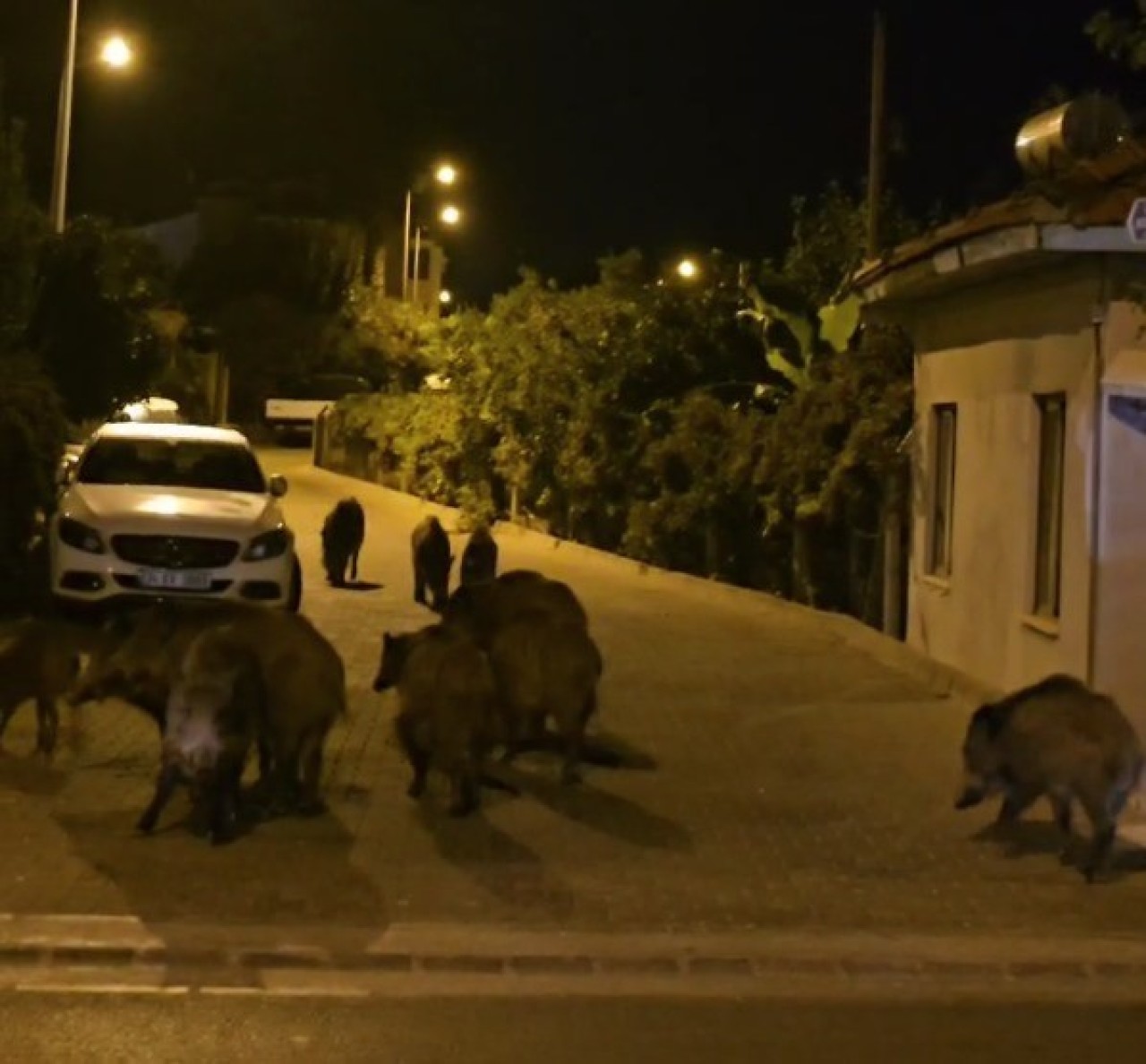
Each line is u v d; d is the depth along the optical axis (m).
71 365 23.02
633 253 29.34
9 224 20.42
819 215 25.23
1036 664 13.41
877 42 22.14
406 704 10.43
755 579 22.25
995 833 10.20
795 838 10.06
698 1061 6.93
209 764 9.55
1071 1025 7.43
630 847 9.78
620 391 26.75
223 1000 7.53
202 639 9.69
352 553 22.19
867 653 16.91
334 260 63.75
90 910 8.45
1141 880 9.34
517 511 31.64
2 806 10.30
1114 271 12.05
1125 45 10.66
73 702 10.70
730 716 13.63
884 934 8.42
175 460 18.19
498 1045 7.06
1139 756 9.47
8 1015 7.29
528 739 12.10
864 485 18.33
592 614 19.88
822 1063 6.93
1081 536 12.45
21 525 18.45
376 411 41.53
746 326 26.05
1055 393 13.12
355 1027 7.23
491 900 8.77
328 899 8.70
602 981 7.88
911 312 16.94
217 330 60.47
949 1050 7.11
